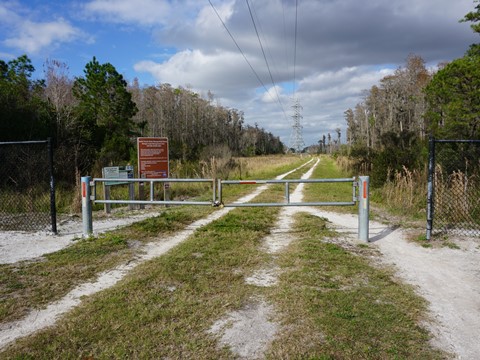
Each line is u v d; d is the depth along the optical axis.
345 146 72.50
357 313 4.15
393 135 25.52
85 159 18.58
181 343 3.53
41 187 12.83
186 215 10.11
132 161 19.91
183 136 70.38
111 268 5.72
